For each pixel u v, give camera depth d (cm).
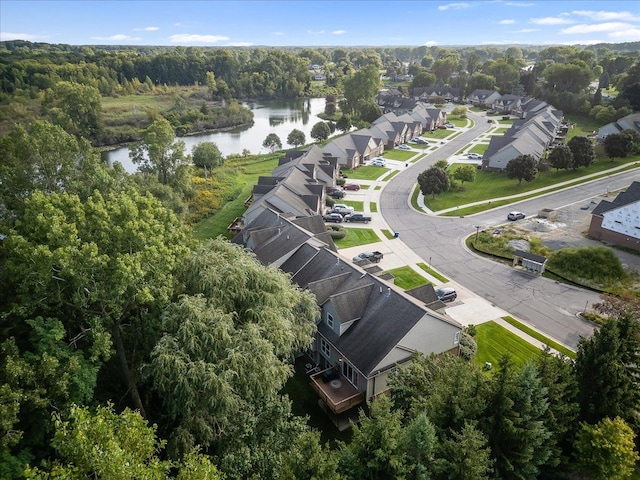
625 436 2472
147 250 2586
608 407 2712
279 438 2600
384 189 8756
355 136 10850
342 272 4025
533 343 4100
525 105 15650
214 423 2586
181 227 3828
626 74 17025
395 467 2055
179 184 7238
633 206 5709
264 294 2888
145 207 3069
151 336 2847
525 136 9912
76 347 2708
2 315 2438
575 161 8888
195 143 13425
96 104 12638
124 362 2802
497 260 5788
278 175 8019
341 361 3516
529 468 2406
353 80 15938
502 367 2528
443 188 7956
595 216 6147
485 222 6994
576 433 2639
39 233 2547
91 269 2442
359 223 7088
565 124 13688
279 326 2789
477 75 19550
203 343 2483
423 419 2159
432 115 14250
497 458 2425
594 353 2769
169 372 2375
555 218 6962
